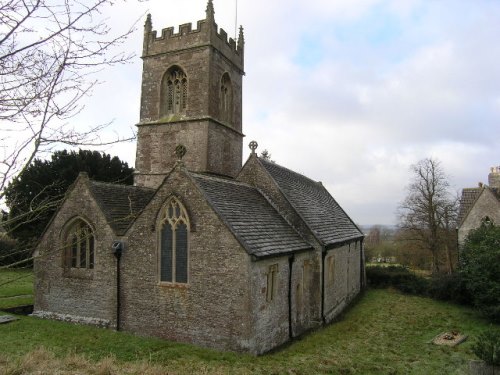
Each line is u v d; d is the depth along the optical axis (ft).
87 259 68.95
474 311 89.04
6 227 26.84
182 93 93.66
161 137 93.04
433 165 236.63
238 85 104.99
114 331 63.36
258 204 71.36
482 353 47.14
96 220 67.97
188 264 58.13
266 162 83.35
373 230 290.56
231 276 54.75
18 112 20.11
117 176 142.61
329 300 78.02
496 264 78.89
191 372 44.29
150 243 61.87
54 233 72.28
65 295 70.08
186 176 59.31
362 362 53.52
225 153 96.73
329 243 75.66
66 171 127.44
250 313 53.42
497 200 117.50
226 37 98.37
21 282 105.09
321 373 48.06
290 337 64.08
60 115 25.17
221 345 54.85
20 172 20.71
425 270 176.24
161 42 94.89
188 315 57.62
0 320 66.33
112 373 38.47
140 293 62.08
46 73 20.40
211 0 90.84
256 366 48.88
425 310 90.02
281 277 61.82
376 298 103.55
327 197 118.62
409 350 60.54
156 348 54.85
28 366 37.81
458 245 121.80
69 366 39.58
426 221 152.05
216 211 56.34
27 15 19.48
